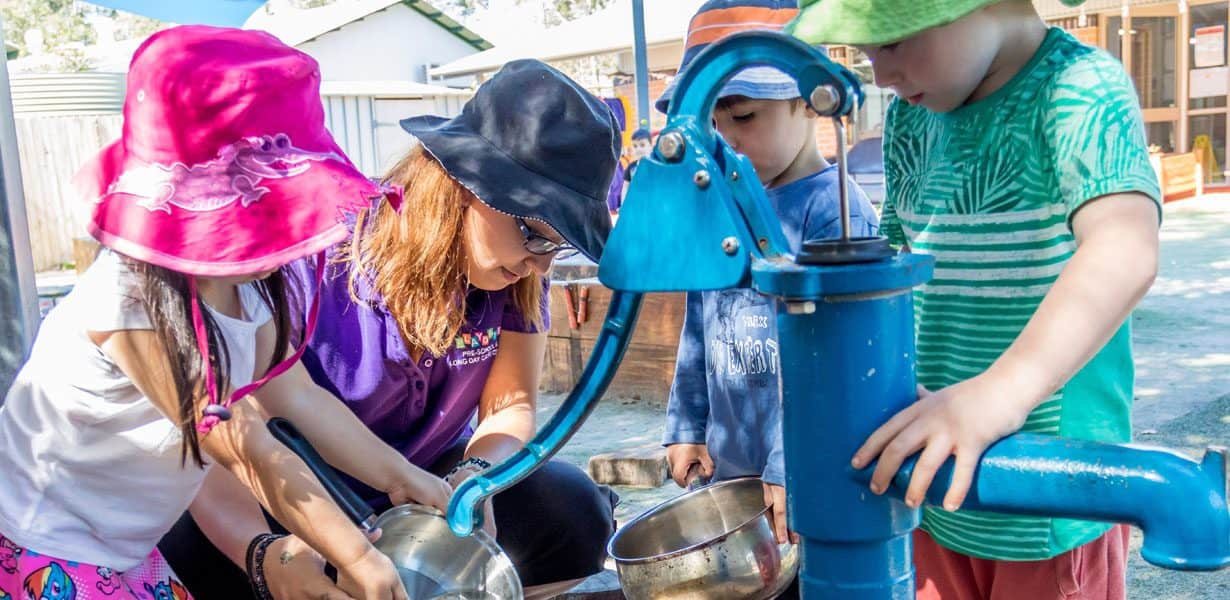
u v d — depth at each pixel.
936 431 1.02
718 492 1.88
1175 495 0.89
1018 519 1.63
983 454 1.02
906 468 1.02
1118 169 1.42
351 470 1.80
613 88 15.02
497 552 1.66
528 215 1.66
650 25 13.34
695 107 1.09
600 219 1.75
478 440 2.01
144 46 1.42
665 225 1.09
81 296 1.45
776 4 2.29
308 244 1.33
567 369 5.12
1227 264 8.12
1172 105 14.23
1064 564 1.64
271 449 1.54
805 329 1.02
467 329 2.00
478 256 1.78
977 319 1.67
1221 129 14.08
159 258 1.32
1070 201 1.48
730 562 1.64
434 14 20.73
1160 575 2.77
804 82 1.01
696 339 2.30
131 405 1.48
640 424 4.51
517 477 1.18
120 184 1.38
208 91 1.37
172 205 1.34
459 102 18.17
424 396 1.99
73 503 1.53
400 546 1.69
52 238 12.91
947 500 1.01
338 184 1.37
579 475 2.13
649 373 4.82
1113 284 1.28
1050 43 1.58
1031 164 1.57
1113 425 1.67
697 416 2.30
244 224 1.33
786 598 2.03
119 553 1.59
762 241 1.07
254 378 1.64
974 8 1.38
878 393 1.02
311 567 1.63
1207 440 3.84
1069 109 1.50
